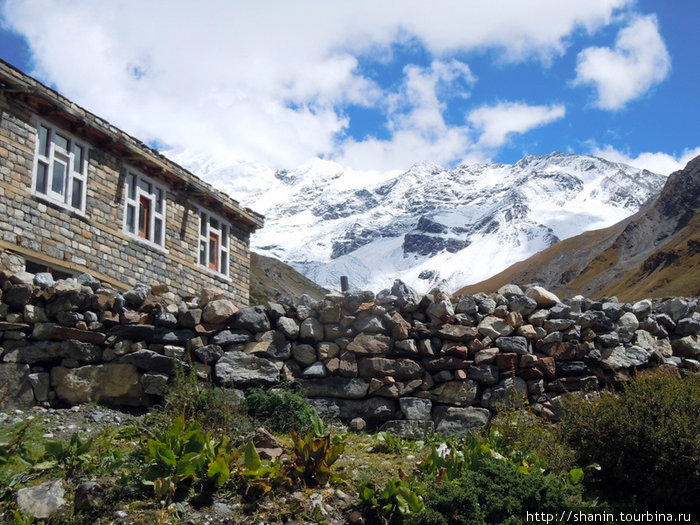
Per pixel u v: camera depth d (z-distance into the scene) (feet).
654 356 43.91
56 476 28.78
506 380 42.09
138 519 26.09
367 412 41.29
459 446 35.42
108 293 42.91
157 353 40.98
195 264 73.67
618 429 31.86
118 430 35.40
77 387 40.06
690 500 30.22
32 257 52.75
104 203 61.05
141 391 40.19
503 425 36.86
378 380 41.55
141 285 44.06
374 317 42.65
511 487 28.78
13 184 51.90
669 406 31.60
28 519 25.45
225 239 81.00
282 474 29.32
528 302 44.09
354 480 30.78
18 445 31.04
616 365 42.91
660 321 45.80
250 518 27.17
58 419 37.09
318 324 42.96
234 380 40.60
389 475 31.83
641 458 31.04
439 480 29.35
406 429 40.70
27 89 52.19
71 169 57.77
